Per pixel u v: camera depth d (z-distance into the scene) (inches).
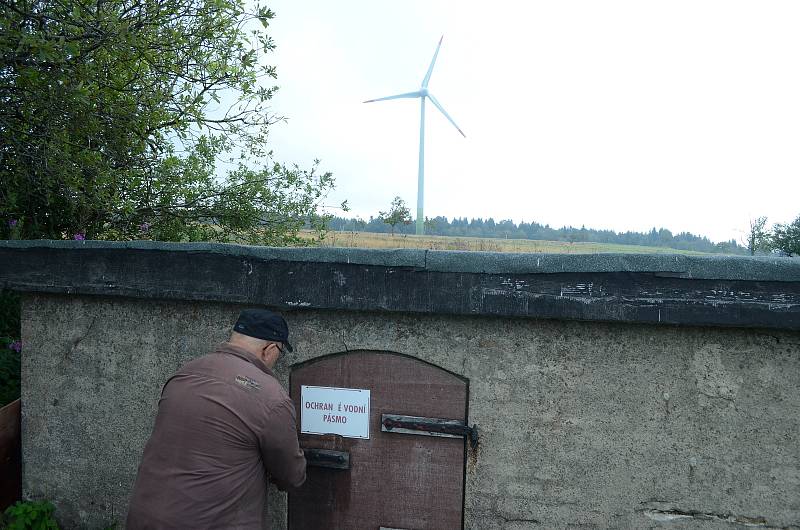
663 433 88.8
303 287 95.2
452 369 94.7
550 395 91.9
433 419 95.3
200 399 75.2
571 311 86.0
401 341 96.0
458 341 94.3
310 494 100.0
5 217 186.1
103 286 104.6
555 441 92.3
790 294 79.0
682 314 82.6
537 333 91.7
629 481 90.4
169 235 227.5
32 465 115.0
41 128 171.3
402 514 97.7
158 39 182.2
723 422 87.0
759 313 80.1
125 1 174.6
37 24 160.6
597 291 85.0
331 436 99.3
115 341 109.0
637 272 83.5
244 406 75.0
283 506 100.7
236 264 98.0
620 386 89.6
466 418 94.8
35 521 109.0
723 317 81.4
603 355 89.8
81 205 190.4
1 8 151.8
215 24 196.9
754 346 85.1
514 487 94.0
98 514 112.1
